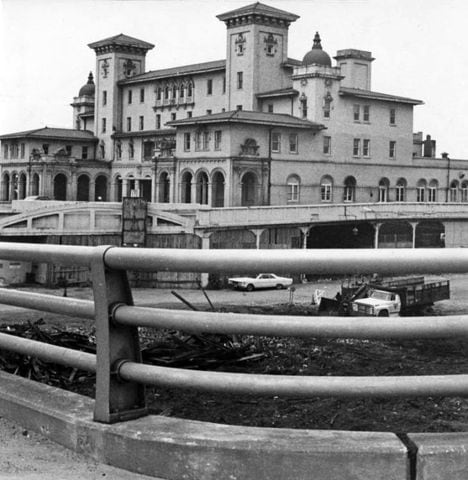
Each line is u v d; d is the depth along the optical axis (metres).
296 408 3.96
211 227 68.19
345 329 2.92
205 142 90.44
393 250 2.82
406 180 101.81
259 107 99.56
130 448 3.04
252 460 2.84
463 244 86.62
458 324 2.86
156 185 97.00
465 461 2.78
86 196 111.50
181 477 2.93
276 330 3.00
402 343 6.86
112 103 114.88
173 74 107.56
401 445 2.80
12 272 57.47
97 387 3.25
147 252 3.15
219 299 49.62
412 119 102.25
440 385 2.93
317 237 80.19
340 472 2.78
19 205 64.38
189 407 3.98
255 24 98.62
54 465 3.09
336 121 95.06
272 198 90.00
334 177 94.94
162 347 5.15
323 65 93.81
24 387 3.81
